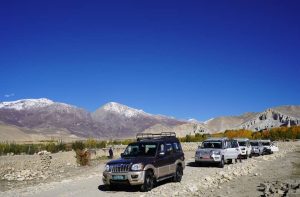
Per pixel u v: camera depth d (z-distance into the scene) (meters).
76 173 27.64
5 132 182.00
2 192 18.17
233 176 24.06
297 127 107.75
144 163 17.38
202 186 19.58
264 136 106.56
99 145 61.41
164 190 17.59
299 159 38.94
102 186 19.44
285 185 19.02
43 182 22.78
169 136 20.98
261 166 31.08
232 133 114.00
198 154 29.45
